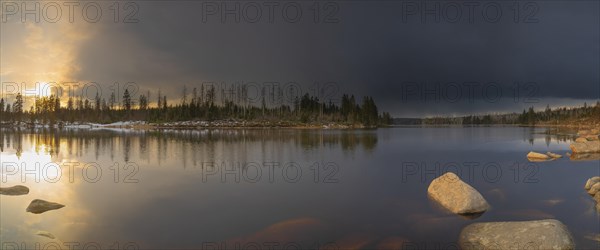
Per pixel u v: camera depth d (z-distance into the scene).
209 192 16.12
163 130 89.44
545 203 13.91
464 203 12.70
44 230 10.72
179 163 25.53
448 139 55.38
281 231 10.80
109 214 12.55
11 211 12.59
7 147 37.84
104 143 43.91
